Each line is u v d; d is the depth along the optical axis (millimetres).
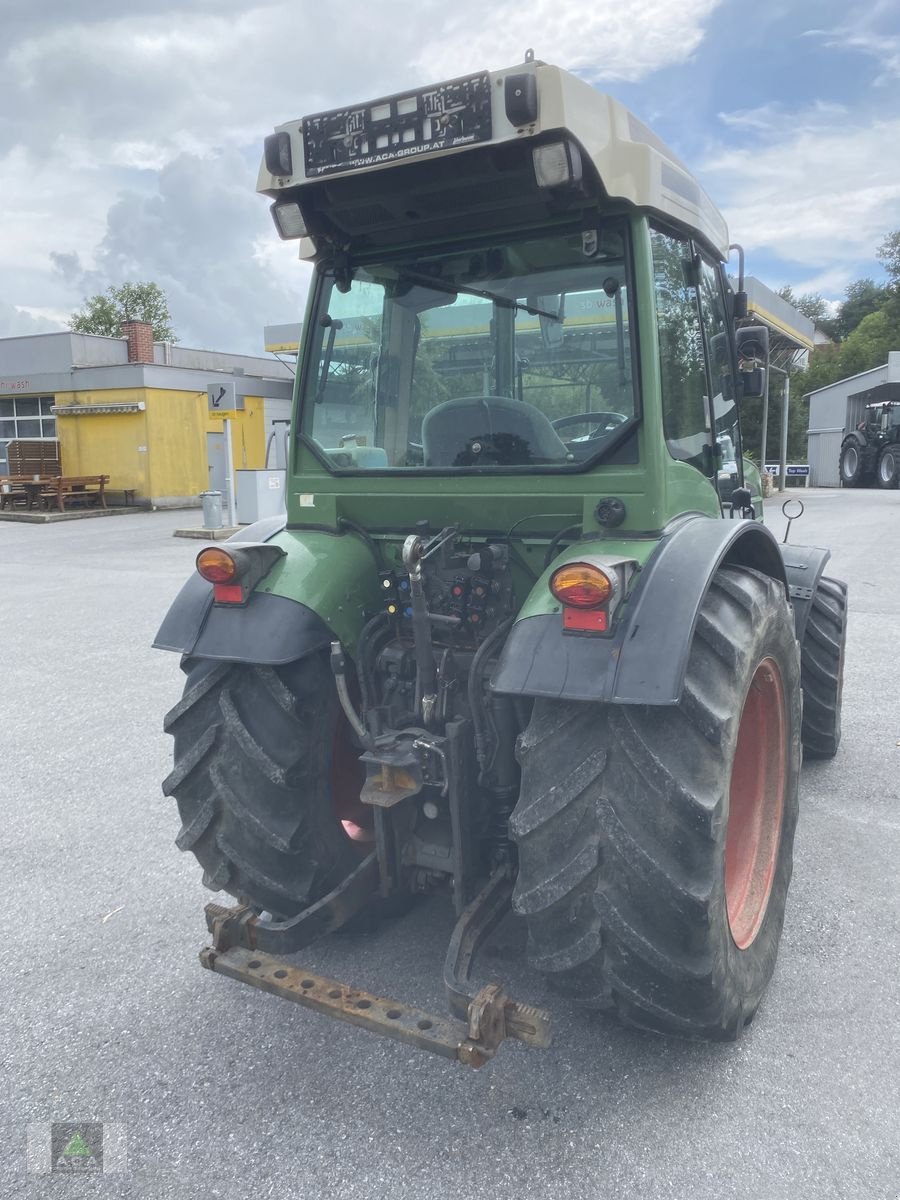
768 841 2971
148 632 8523
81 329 51750
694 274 3008
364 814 3088
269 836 2666
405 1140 2307
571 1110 2391
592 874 2215
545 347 2742
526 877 2299
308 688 2723
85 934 3359
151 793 4695
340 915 2711
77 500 23062
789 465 30578
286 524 3162
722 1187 2129
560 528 2713
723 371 3453
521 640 2295
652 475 2520
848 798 4352
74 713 6090
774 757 3002
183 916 3484
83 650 7867
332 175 2584
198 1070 2600
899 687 6160
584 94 2373
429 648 2611
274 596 2736
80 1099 2488
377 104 2488
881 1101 2398
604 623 2182
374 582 2973
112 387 23250
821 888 3523
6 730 5742
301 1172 2213
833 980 2945
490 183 2604
